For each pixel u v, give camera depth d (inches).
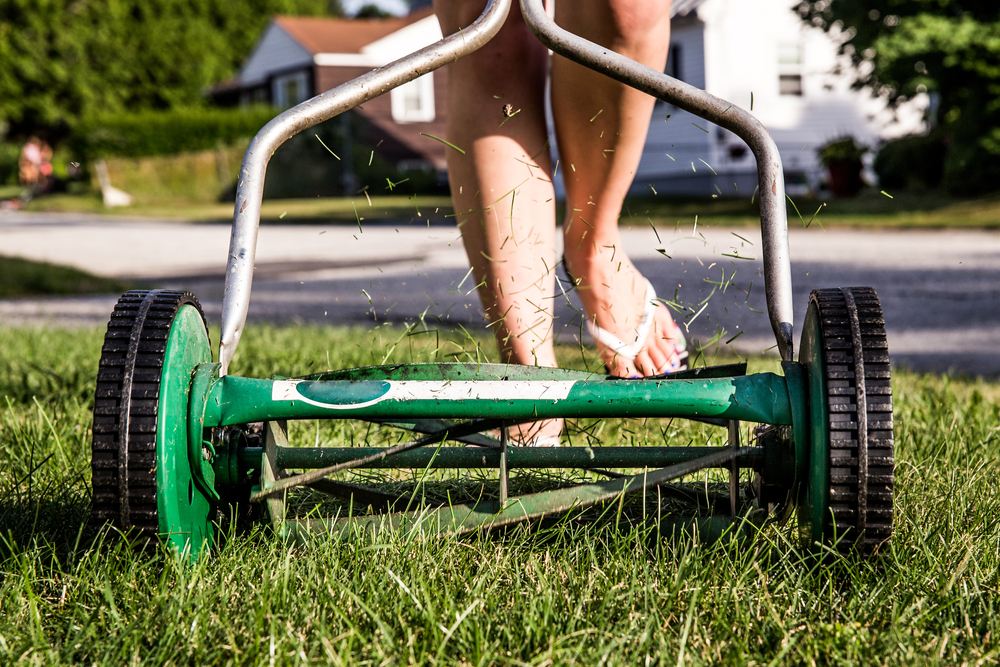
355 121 908.6
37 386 129.7
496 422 64.8
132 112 1254.3
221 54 1357.0
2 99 1175.0
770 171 64.5
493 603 55.9
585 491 63.0
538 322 86.9
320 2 1713.8
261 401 59.8
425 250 430.0
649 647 51.7
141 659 51.4
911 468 83.4
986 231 415.2
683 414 59.4
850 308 58.8
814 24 550.6
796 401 59.2
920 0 474.6
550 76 90.4
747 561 62.7
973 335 208.1
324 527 65.0
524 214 86.6
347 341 162.4
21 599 57.9
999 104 486.0
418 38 1045.8
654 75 65.4
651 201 615.5
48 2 1165.7
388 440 97.1
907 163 582.2
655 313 98.3
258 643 50.8
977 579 60.2
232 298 62.6
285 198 865.5
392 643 50.6
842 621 55.8
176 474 58.1
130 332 58.2
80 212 836.6
